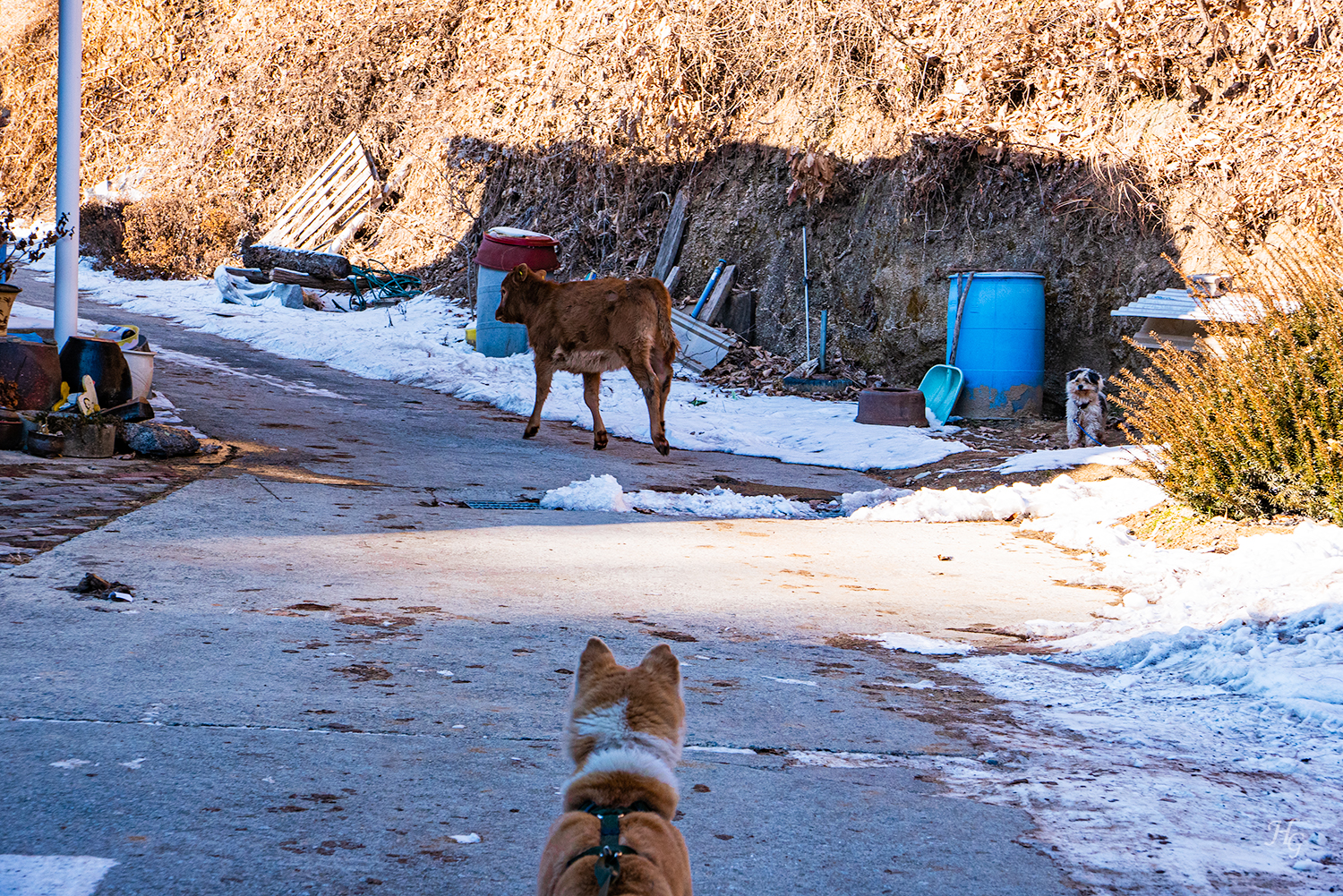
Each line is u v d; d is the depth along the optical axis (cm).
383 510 1014
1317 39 1639
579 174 2597
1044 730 494
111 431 1155
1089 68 1809
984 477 1366
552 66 2720
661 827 251
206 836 326
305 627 593
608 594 736
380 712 461
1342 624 621
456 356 2148
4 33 4162
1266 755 466
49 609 586
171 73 3938
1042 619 736
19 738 395
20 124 4072
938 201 1936
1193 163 1678
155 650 526
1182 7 1717
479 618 647
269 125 3434
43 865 299
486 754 420
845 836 360
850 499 1249
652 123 2414
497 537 924
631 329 1344
